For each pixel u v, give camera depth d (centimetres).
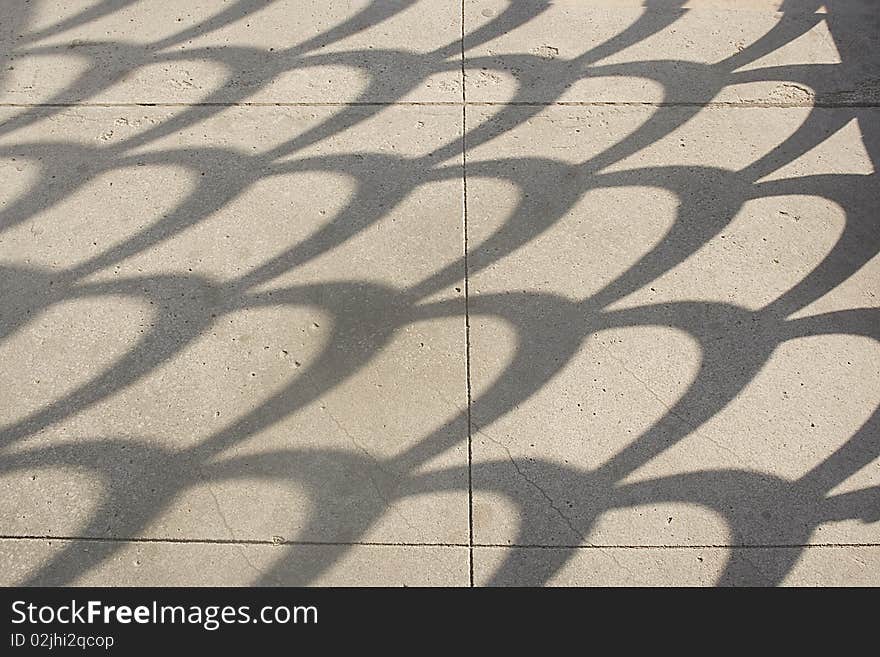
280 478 245
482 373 265
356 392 261
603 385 264
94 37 355
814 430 257
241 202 304
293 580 230
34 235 294
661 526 239
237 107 332
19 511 238
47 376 262
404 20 365
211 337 271
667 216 304
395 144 322
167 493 241
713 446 253
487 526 238
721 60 352
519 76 345
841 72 349
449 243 295
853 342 274
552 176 313
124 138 321
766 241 298
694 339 274
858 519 241
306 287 283
